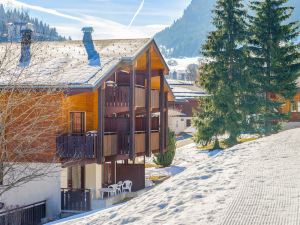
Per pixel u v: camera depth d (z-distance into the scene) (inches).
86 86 836.6
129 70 1021.8
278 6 1642.5
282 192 352.5
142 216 385.7
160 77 1170.0
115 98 978.7
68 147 866.8
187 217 321.4
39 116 748.0
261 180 408.8
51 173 818.8
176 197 418.0
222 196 365.7
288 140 765.3
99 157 885.2
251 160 552.7
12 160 771.4
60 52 1008.9
